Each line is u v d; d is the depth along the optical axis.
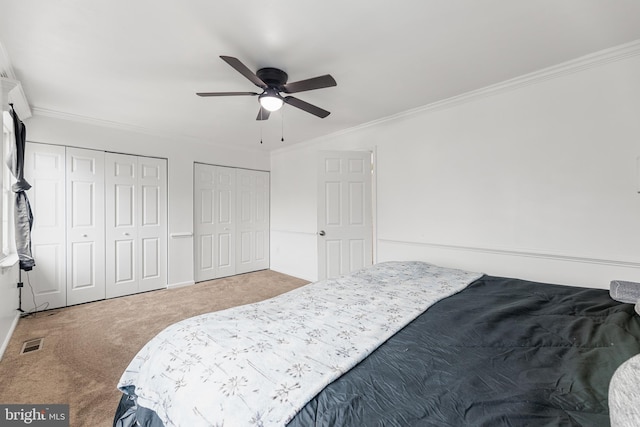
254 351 0.95
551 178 2.23
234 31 1.71
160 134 3.87
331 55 1.97
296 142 4.48
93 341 2.39
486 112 2.57
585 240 2.09
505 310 1.33
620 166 1.96
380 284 1.80
